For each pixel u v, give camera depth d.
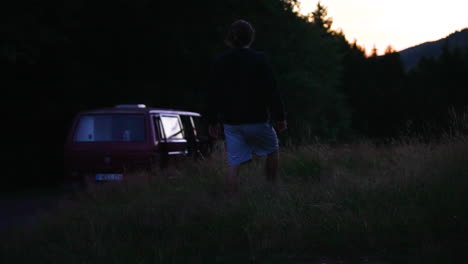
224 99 6.09
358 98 95.31
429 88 104.69
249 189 6.54
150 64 21.39
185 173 8.87
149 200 6.74
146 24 20.09
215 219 5.43
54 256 4.79
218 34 22.64
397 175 6.41
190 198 6.52
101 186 8.31
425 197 5.50
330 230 4.80
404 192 5.70
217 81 6.11
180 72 22.17
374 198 5.60
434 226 4.73
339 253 4.40
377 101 94.38
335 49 48.22
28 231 5.91
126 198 7.50
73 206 7.08
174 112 11.32
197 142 12.00
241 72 5.99
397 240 4.53
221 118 6.18
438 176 6.03
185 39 21.22
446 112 8.40
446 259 4.02
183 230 5.24
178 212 5.80
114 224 5.63
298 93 32.81
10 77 17.00
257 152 6.36
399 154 8.64
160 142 10.15
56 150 18.17
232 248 4.71
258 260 4.34
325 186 6.30
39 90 17.75
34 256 4.84
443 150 7.14
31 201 10.43
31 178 16.97
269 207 5.48
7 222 7.46
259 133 6.13
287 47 31.81
